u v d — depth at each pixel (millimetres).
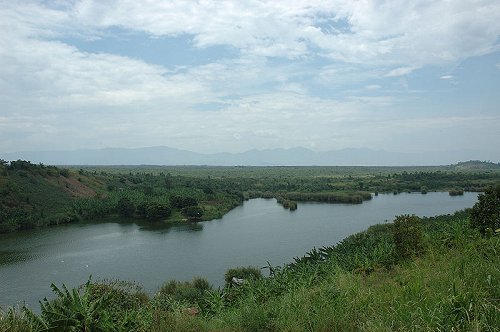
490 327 5887
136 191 111562
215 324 10023
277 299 13203
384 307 7777
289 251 52969
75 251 56719
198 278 35438
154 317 10062
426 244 17828
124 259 51438
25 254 54938
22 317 8109
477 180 143250
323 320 7844
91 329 8195
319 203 109750
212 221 83438
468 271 8477
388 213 82812
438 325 6254
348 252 29797
